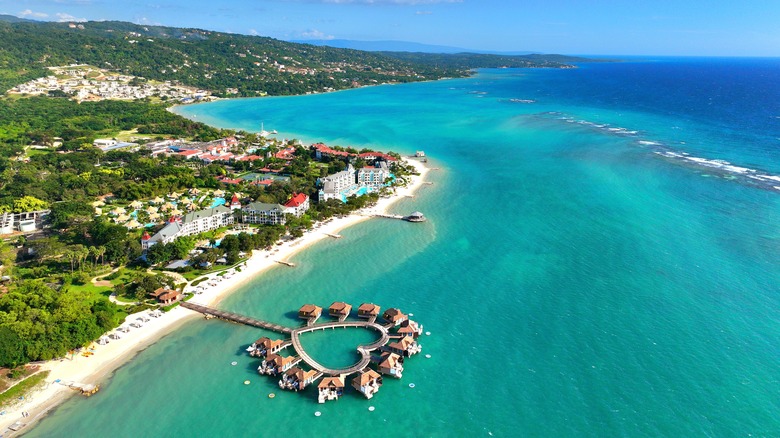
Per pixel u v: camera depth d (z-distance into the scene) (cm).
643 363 10956
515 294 14088
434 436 9294
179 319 13188
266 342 11794
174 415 9869
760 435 8994
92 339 11956
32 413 9844
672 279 14512
